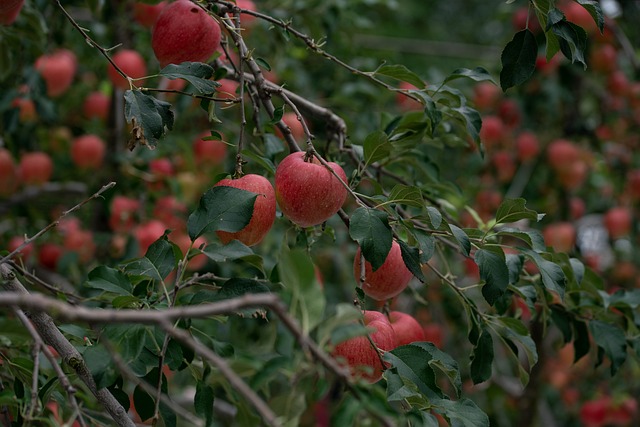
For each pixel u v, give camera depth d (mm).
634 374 3365
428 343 1805
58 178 2934
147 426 2088
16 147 2658
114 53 2658
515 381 3408
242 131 1863
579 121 3381
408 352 1751
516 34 1866
